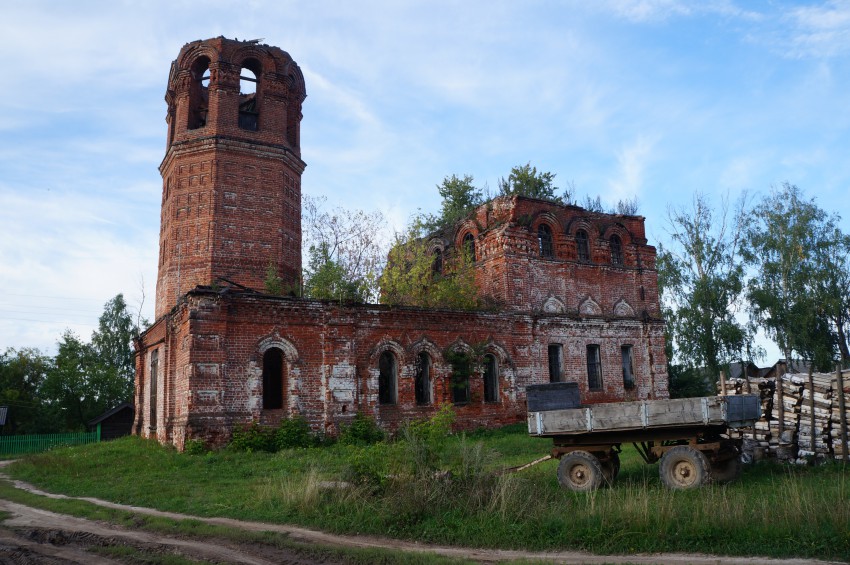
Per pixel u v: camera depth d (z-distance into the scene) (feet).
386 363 84.02
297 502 41.63
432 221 153.48
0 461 99.50
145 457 68.59
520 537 33.27
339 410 77.00
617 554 30.45
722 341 125.49
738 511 31.96
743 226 135.85
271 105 101.19
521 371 92.79
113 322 194.49
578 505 36.78
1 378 150.20
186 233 94.38
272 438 71.61
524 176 155.84
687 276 131.23
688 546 30.27
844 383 47.11
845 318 133.90
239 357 72.49
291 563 30.89
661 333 108.58
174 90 102.22
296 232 102.89
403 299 96.22
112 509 44.78
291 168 103.24
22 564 32.55
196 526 38.32
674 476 42.91
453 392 87.51
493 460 48.08
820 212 135.23
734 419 42.93
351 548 32.27
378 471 42.75
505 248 96.32
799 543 28.91
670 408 43.60
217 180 95.04
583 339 100.42
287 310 76.23
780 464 48.65
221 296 72.13
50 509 47.01
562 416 46.85
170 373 78.18
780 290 132.36
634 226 112.37
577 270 103.30
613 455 47.75
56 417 150.30
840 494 32.83
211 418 69.46
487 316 90.84
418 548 33.32
